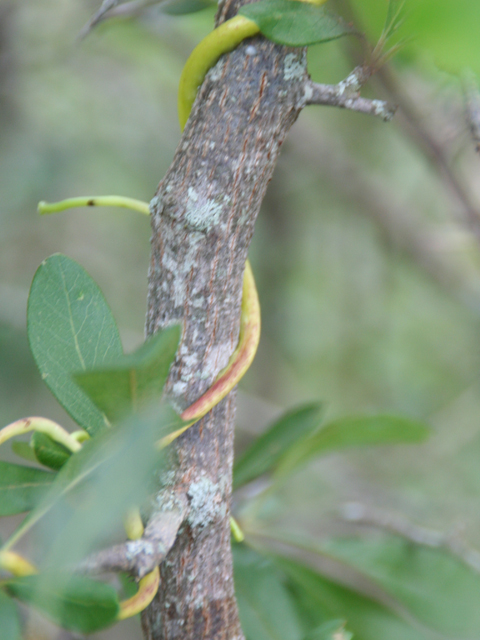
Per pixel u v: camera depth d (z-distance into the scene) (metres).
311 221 1.83
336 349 1.97
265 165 0.53
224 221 0.53
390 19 0.52
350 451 1.69
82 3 1.08
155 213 0.53
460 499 1.57
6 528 1.37
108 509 0.47
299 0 0.52
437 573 0.65
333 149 1.46
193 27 1.07
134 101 1.55
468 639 0.63
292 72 0.52
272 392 1.71
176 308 0.53
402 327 2.00
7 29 1.13
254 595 0.63
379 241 1.59
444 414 1.66
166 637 0.54
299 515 0.74
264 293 1.70
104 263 1.85
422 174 1.59
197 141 0.52
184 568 0.53
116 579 0.62
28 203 1.53
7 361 1.38
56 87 1.45
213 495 0.53
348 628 0.62
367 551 0.65
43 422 0.53
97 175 1.72
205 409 0.52
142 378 0.49
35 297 0.53
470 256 1.46
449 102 0.69
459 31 0.49
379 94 0.63
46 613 0.50
